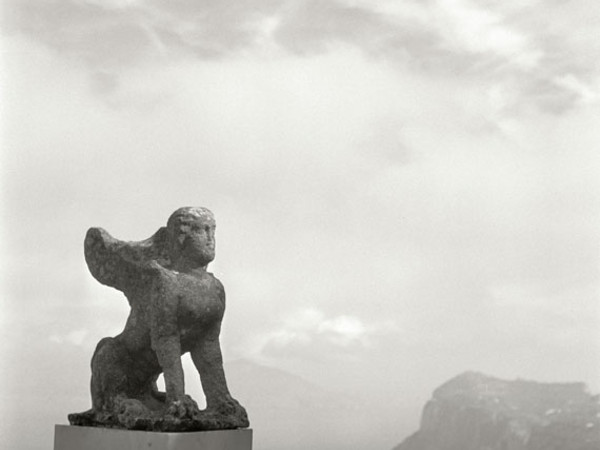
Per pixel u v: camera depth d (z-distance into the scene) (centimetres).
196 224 414
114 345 421
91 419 411
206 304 407
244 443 401
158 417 387
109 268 429
